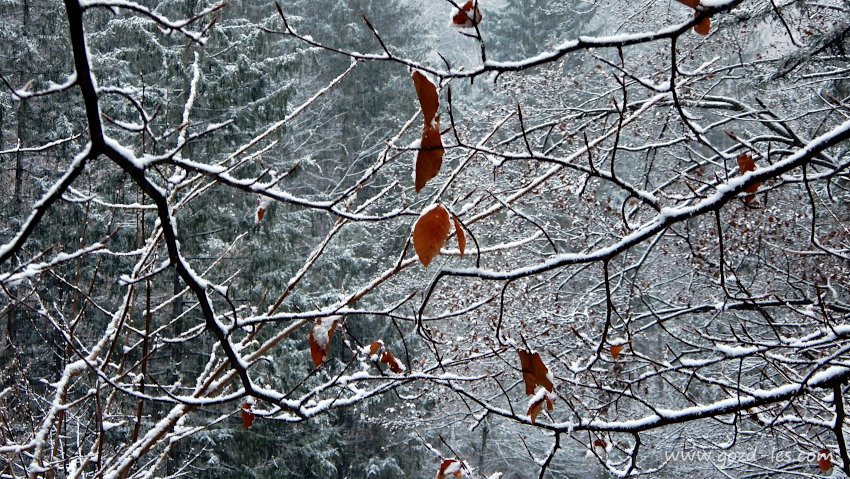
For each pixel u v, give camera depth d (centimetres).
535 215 957
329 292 1495
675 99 268
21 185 1247
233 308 254
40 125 1267
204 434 1282
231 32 1357
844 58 594
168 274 1155
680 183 862
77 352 320
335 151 2084
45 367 1096
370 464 1580
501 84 914
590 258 279
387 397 1575
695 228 855
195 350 1307
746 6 711
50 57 1280
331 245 1554
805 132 916
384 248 1442
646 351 1185
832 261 703
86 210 391
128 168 201
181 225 1263
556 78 905
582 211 869
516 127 1069
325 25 2027
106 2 177
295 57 1384
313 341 275
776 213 702
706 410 337
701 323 955
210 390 372
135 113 1144
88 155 196
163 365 1307
